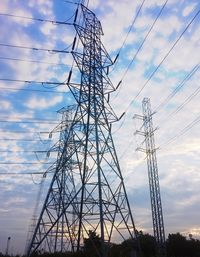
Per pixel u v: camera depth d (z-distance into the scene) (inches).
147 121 2832.2
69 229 1995.6
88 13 1982.0
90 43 1929.1
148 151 2751.0
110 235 1563.7
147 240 3176.7
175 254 4084.6
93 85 1830.7
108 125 1819.6
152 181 2664.9
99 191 1546.5
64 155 2295.8
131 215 1733.5
